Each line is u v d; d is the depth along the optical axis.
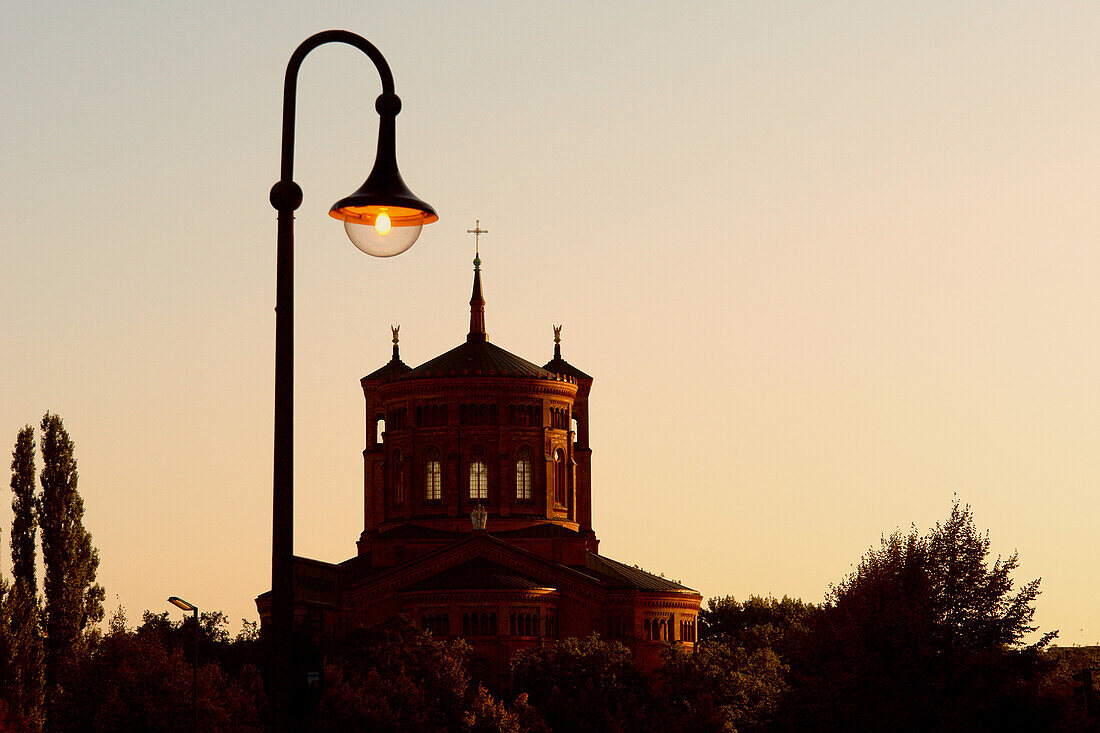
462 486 197.62
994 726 80.81
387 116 36.56
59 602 139.50
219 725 129.75
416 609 180.12
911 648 79.56
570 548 194.50
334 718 139.75
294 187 36.25
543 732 157.00
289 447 35.66
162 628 195.88
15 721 125.50
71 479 142.88
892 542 85.94
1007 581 84.75
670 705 169.50
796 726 83.06
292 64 36.38
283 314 35.97
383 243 36.25
